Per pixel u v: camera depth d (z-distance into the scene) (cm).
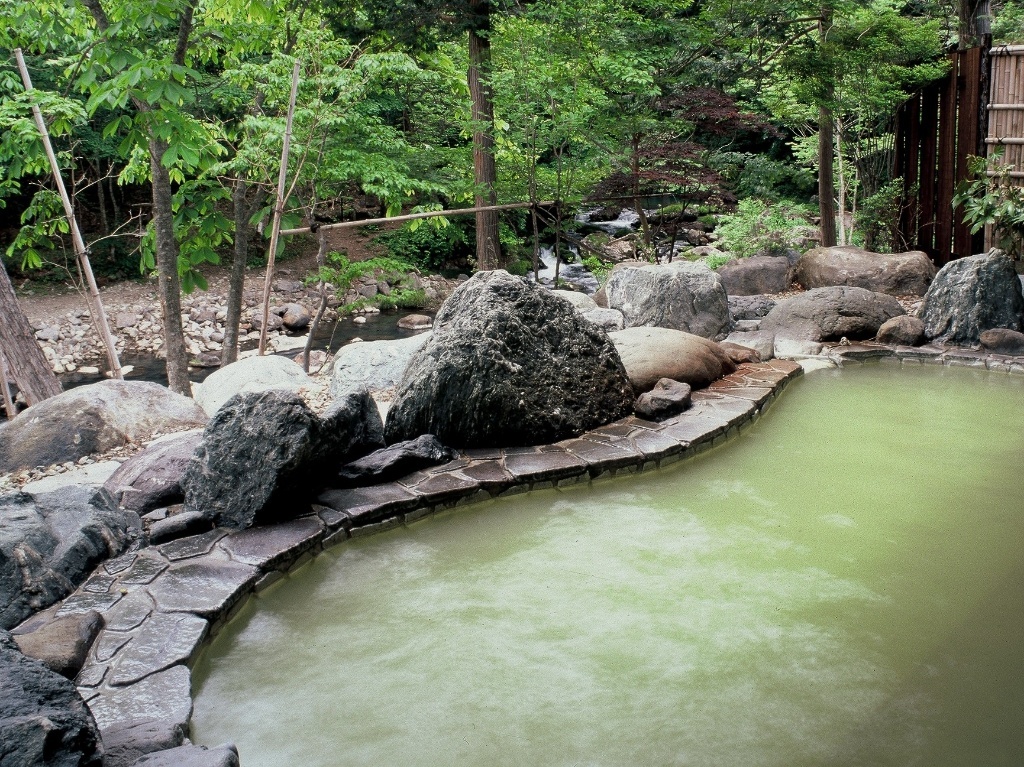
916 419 552
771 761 246
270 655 311
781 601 336
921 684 280
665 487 459
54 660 277
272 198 890
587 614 332
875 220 1018
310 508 412
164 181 673
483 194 1028
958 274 714
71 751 204
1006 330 684
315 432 405
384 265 897
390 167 859
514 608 338
